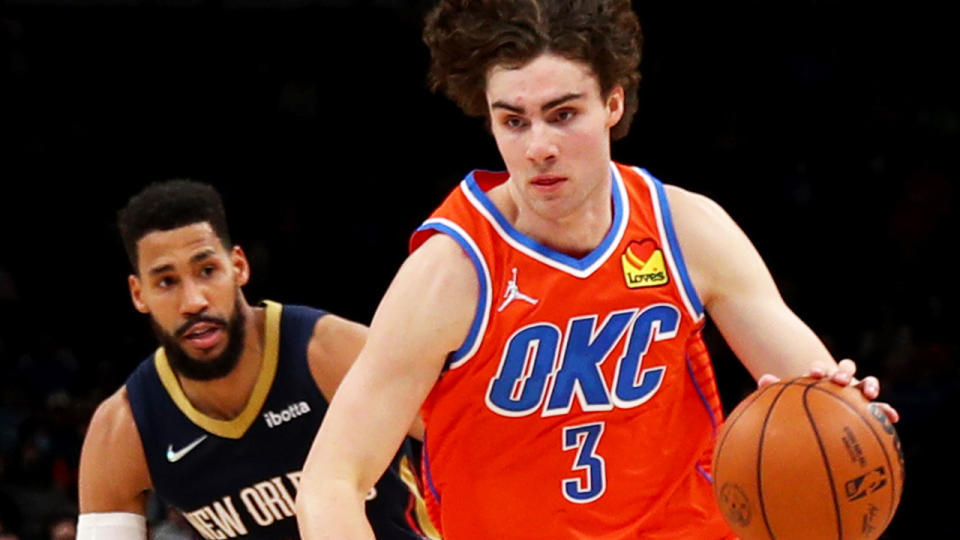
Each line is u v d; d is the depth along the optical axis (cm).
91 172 2547
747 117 2516
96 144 2581
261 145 2588
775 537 586
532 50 583
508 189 644
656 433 651
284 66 2677
